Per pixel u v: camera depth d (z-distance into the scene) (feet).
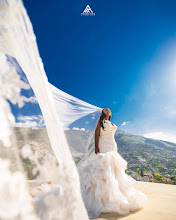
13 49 5.04
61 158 5.21
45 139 5.20
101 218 9.64
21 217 3.24
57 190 4.47
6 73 4.49
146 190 17.12
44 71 5.66
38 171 4.16
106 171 10.91
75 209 4.77
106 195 10.53
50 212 4.06
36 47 5.54
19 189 3.33
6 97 4.26
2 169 3.26
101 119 12.91
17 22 5.03
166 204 12.26
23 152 4.01
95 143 12.83
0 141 3.68
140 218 9.70
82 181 11.49
